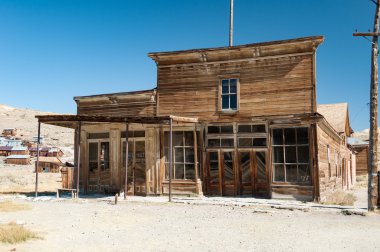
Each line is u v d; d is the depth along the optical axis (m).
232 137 19.00
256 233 10.18
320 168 17.34
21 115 118.44
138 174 20.44
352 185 35.97
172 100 20.19
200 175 19.42
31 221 11.98
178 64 20.27
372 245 8.79
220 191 19.00
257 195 18.42
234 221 12.15
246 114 18.59
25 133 84.00
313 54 17.69
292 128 17.72
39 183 31.69
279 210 14.56
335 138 23.98
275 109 18.08
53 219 12.45
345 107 31.19
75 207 15.59
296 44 17.86
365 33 14.23
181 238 9.50
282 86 18.06
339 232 10.40
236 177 18.78
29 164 52.53
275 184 17.66
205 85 19.62
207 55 19.58
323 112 31.31
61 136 82.00
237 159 18.84
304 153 17.30
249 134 18.62
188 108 19.81
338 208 14.76
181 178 19.58
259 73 18.61
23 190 25.05
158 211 14.41
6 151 60.25
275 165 17.84
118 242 9.00
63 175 22.47
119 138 21.11
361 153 45.25
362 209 14.52
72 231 10.37
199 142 19.58
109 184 21.11
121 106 21.31
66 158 59.59
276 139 18.00
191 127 19.61
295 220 12.41
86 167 21.84
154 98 20.58
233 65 19.16
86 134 22.08
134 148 20.64
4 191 23.69
